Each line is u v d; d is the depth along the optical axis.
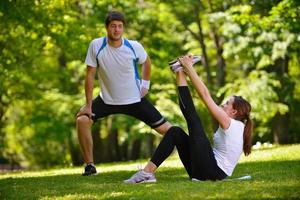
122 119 25.30
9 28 19.14
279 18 17.84
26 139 36.84
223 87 22.44
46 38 19.39
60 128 25.75
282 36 19.92
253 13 21.14
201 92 8.06
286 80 23.19
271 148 15.62
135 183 8.34
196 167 8.11
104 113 9.96
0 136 35.12
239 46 21.30
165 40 24.81
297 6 17.03
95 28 20.33
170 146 8.41
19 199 7.57
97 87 23.28
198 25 23.75
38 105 26.16
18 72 22.30
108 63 9.59
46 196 7.69
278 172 8.82
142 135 27.56
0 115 27.08
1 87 21.02
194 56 8.32
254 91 21.25
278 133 23.56
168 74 24.25
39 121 25.69
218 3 23.08
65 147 37.59
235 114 8.38
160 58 24.33
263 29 19.78
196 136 8.11
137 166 12.62
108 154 28.19
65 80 26.98
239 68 26.70
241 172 9.46
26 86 25.12
